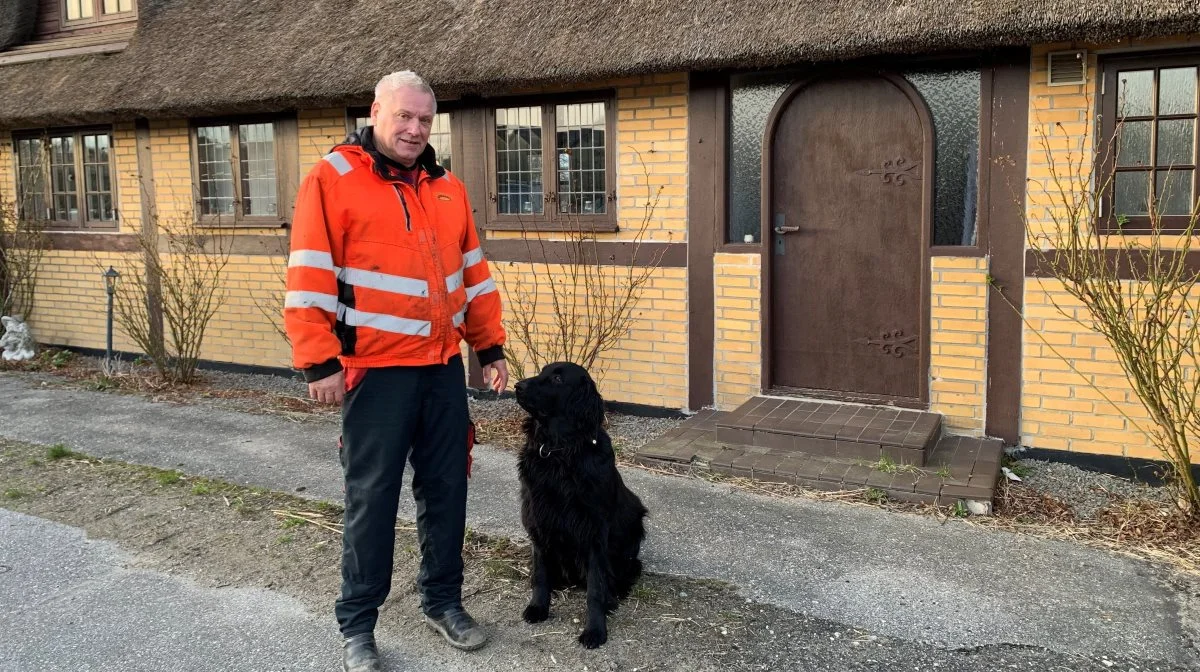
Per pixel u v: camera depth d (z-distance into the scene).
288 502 4.57
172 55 7.86
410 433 2.93
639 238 6.13
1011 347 5.10
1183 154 4.62
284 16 7.68
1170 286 4.27
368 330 2.81
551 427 3.12
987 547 3.91
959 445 5.11
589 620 3.09
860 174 5.48
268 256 7.76
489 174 6.64
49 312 9.24
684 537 4.04
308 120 7.40
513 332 6.69
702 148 5.84
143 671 2.95
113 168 8.57
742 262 5.83
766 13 5.29
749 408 5.55
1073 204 4.58
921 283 5.34
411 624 3.26
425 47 6.47
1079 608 3.32
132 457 5.38
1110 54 4.68
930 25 4.67
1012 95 4.94
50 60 8.73
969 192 5.19
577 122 6.30
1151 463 4.77
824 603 3.38
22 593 3.53
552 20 6.12
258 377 7.92
